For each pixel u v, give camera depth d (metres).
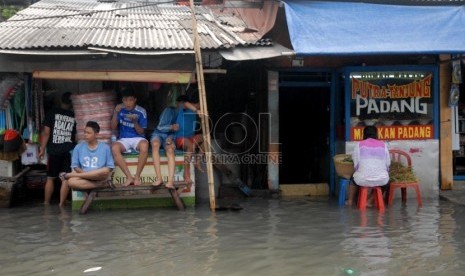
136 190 8.15
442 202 8.98
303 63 9.78
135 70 8.15
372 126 8.88
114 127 8.67
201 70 8.00
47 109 9.76
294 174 10.88
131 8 10.88
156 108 9.84
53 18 10.00
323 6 8.56
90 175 7.98
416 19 8.57
